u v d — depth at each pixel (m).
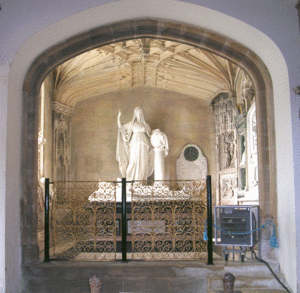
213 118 16.50
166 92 16.78
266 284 6.88
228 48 7.98
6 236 6.74
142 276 7.14
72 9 7.06
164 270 7.14
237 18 7.00
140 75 15.62
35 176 7.85
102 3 7.10
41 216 11.30
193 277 7.09
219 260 7.54
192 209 7.70
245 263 7.26
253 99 11.81
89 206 7.82
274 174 7.50
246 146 12.51
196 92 16.20
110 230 8.04
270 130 7.62
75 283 7.17
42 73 8.06
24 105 7.79
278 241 7.30
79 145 16.22
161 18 7.88
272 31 6.95
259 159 7.74
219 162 15.85
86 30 7.89
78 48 8.09
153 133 12.11
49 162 13.66
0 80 6.86
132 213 7.68
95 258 7.66
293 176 6.52
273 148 7.56
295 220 6.42
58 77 14.23
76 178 16.03
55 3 7.07
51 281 7.20
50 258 7.77
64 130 15.23
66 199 7.84
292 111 6.66
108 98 16.64
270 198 7.57
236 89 14.01
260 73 7.90
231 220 7.39
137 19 7.89
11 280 6.87
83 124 16.36
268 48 7.20
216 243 7.39
